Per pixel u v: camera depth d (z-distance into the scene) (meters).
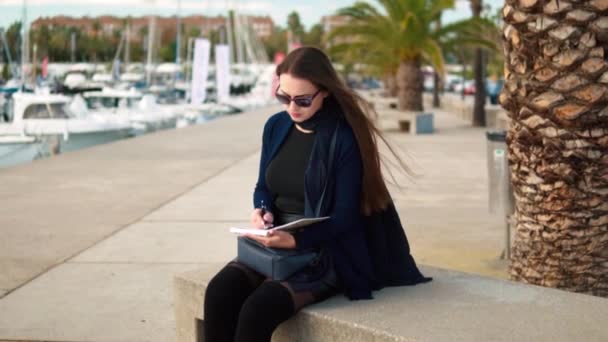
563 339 2.99
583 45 4.20
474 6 25.94
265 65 93.00
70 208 9.41
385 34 22.23
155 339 4.66
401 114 21.72
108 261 6.70
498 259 6.73
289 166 3.55
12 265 6.54
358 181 3.41
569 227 4.52
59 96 30.03
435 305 3.40
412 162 14.28
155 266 6.52
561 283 4.59
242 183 11.62
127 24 69.06
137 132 35.53
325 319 3.26
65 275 6.23
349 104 3.42
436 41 22.84
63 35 74.44
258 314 3.14
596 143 4.34
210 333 3.35
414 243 7.45
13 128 27.88
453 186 11.21
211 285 3.37
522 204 4.74
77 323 4.98
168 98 53.88
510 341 2.96
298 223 3.25
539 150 4.52
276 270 3.27
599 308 3.37
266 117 28.98
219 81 46.69
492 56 48.50
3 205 9.62
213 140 19.11
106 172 12.91
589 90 4.23
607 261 4.53
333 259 3.42
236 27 82.50
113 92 47.28
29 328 4.88
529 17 4.31
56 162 14.33
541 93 4.38
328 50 23.66
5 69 51.28
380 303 3.43
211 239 7.62
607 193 4.45
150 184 11.53
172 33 104.94
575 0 4.16
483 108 25.05
